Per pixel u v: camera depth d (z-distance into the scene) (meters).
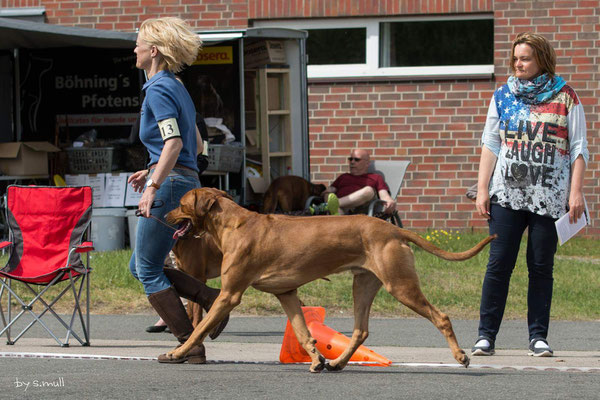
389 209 14.80
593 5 17.42
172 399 6.07
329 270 7.19
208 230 7.48
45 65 16.91
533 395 6.22
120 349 8.70
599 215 17.53
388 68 18.23
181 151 7.74
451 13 17.89
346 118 18.27
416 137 18.05
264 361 7.95
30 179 16.73
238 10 18.30
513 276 12.99
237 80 15.35
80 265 9.09
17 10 18.72
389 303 11.62
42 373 7.12
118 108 16.56
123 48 16.23
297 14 18.19
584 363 7.86
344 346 7.73
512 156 8.17
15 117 17.11
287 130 16.39
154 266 7.79
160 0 18.45
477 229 17.92
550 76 8.14
